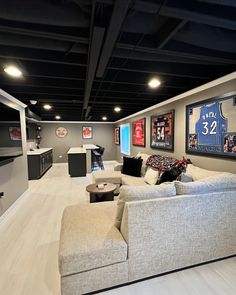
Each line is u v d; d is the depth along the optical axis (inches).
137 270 59.4
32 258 74.3
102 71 80.4
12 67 79.0
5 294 57.4
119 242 57.3
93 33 49.2
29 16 43.4
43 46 60.2
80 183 199.5
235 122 83.5
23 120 154.6
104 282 56.2
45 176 235.8
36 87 114.1
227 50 64.1
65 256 51.8
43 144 333.4
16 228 99.5
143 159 163.0
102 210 79.5
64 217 73.7
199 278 62.2
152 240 60.1
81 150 257.4
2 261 72.6
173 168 105.7
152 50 64.2
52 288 59.4
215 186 68.4
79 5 43.5
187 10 43.3
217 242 69.0
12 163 125.0
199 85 104.0
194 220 64.7
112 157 369.1
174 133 135.0
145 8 42.4
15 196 130.5
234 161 85.0
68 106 188.5
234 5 42.7
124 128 277.1
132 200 60.1
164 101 145.6
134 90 122.3
